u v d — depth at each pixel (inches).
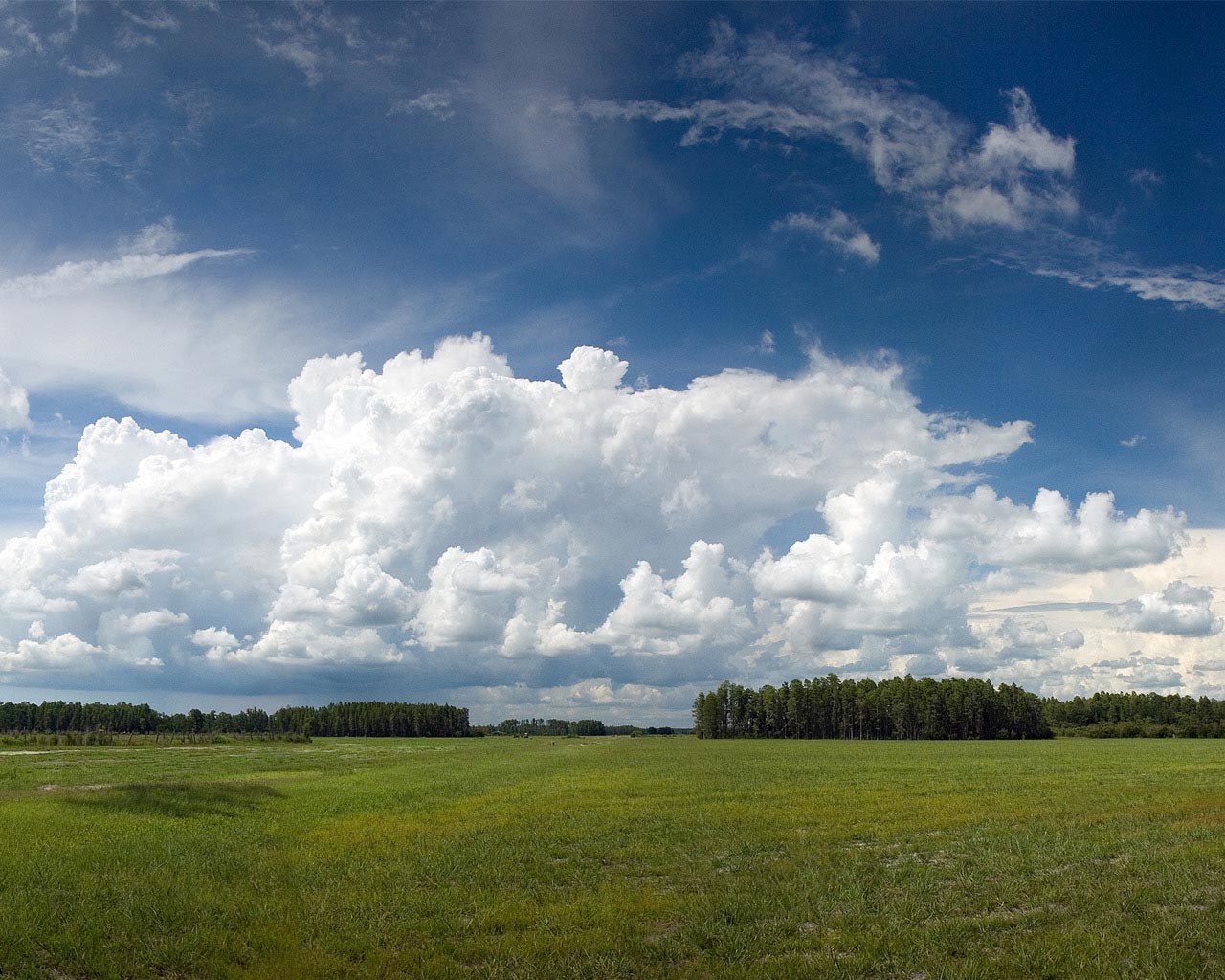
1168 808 1269.7
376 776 2101.4
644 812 1284.4
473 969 542.6
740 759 3011.8
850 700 7770.7
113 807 1255.5
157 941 582.9
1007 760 2805.1
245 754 3476.9
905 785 1740.9
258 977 520.1
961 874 805.2
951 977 515.8
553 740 7170.3
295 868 829.2
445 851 930.7
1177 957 538.6
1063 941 575.8
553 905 691.4
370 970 534.6
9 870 772.6
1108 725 7357.3
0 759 2881.4
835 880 776.9
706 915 657.6
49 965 537.0
